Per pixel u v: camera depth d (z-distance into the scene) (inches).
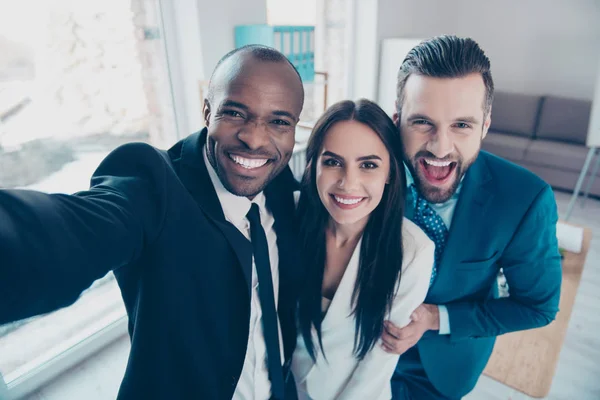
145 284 28.2
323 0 130.0
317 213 38.1
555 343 69.7
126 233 23.4
